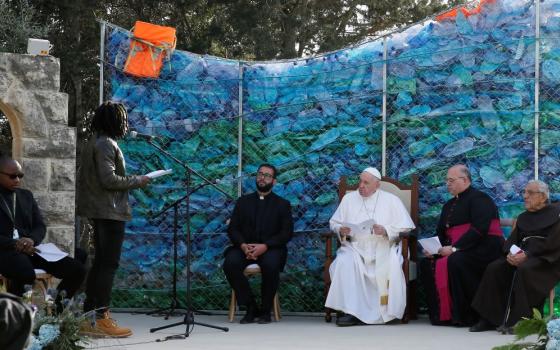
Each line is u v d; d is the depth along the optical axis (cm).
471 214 870
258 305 951
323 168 951
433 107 925
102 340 739
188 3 1689
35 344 531
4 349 326
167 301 971
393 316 861
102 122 766
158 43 964
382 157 936
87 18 1589
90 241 1509
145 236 973
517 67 905
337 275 869
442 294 849
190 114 970
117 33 973
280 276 956
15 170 752
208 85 969
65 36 1534
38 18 1508
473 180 917
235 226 915
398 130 935
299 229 952
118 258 766
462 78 917
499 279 812
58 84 834
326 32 1939
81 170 764
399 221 891
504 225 888
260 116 964
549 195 883
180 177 970
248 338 761
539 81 901
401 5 1930
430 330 821
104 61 971
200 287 969
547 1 901
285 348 704
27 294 579
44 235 767
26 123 820
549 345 486
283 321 891
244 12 1681
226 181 966
